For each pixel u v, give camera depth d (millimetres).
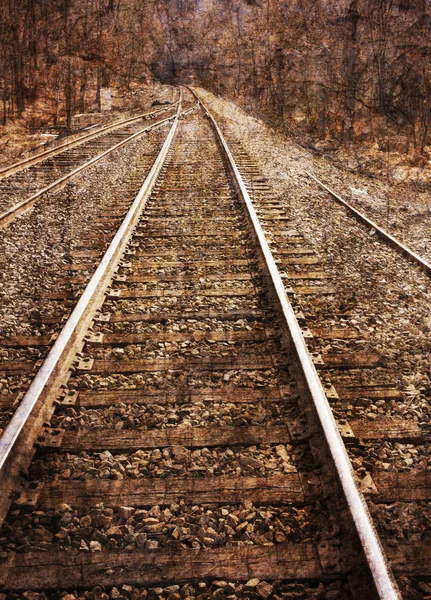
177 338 4551
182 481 2934
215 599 2299
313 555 2475
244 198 8977
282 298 4906
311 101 27094
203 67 68750
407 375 4086
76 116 29422
